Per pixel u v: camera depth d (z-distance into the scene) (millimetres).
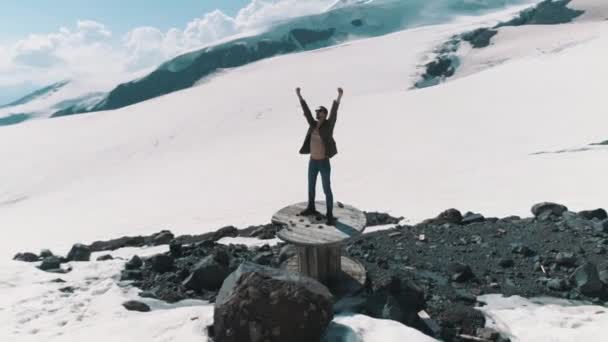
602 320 7188
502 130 58188
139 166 81250
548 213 12281
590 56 102375
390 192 31469
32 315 7527
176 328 6574
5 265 9875
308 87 162500
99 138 119562
